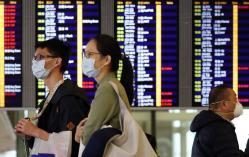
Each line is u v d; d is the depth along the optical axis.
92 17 6.78
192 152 5.89
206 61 6.91
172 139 7.14
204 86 6.89
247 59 6.96
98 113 3.96
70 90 4.65
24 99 6.68
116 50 4.27
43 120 4.80
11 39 6.70
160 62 6.85
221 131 5.48
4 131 5.79
